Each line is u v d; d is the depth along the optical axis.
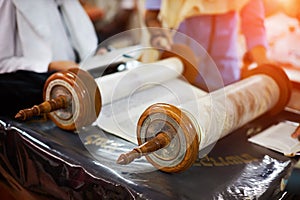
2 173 0.79
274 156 0.70
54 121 0.75
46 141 0.70
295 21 1.03
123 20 1.44
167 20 1.33
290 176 0.63
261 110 0.85
